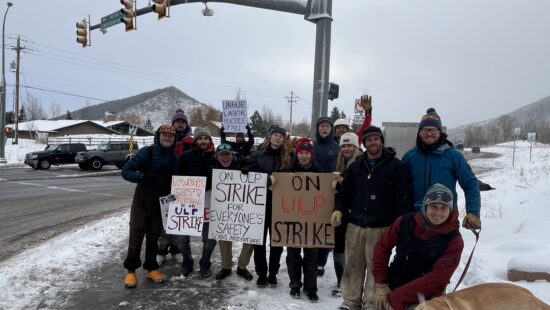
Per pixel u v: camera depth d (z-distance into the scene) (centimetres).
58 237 824
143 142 4888
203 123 9262
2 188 1605
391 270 373
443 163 425
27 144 4559
